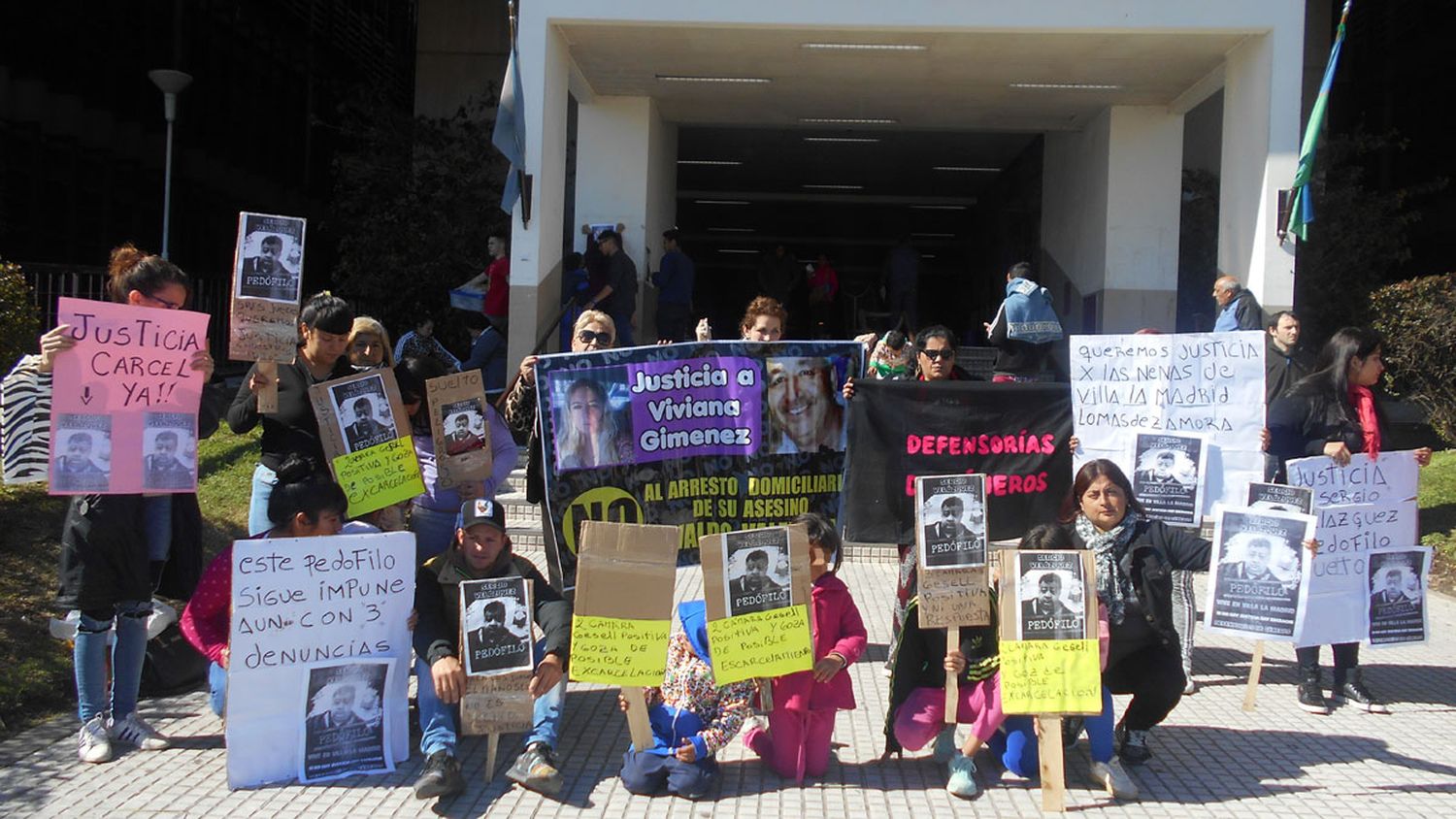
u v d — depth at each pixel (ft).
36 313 28.37
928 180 77.10
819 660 16.47
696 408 19.24
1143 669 16.87
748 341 19.49
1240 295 33.17
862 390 21.38
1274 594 17.33
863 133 62.08
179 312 16.55
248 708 15.51
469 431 17.99
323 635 15.85
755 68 44.50
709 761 15.93
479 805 15.23
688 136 64.34
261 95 71.41
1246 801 15.93
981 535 16.19
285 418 17.89
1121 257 48.52
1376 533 18.97
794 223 94.32
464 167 53.42
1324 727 19.19
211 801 14.99
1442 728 19.16
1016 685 15.39
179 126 62.80
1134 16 37.76
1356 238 48.52
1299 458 20.01
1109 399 21.04
